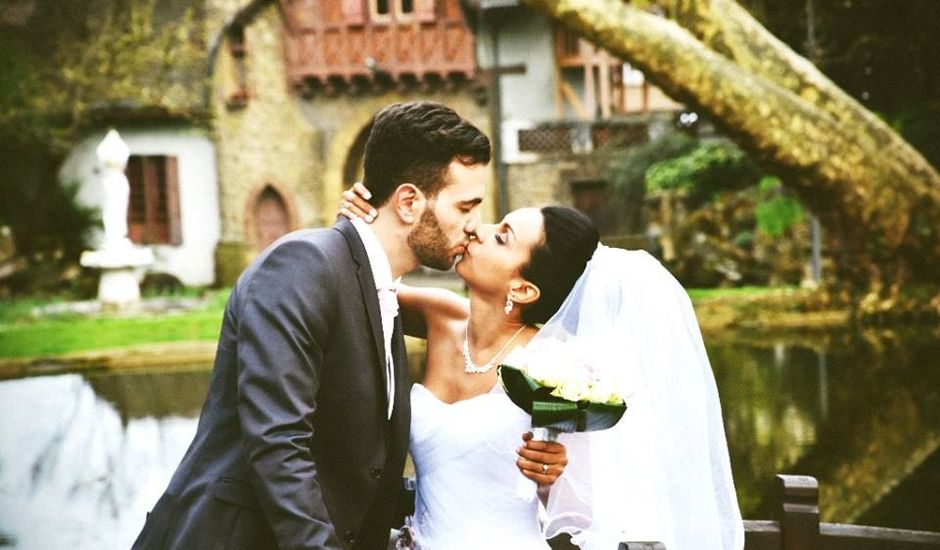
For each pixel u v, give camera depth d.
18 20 23.77
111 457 6.82
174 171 24.86
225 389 2.31
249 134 25.08
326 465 2.32
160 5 24.92
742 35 13.37
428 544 2.71
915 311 13.02
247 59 24.95
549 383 2.38
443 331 2.81
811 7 17.27
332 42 25.05
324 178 25.56
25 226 22.44
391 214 2.43
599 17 12.50
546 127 24.84
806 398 7.84
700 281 17.31
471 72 24.84
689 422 2.73
